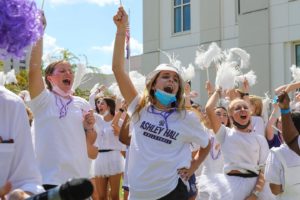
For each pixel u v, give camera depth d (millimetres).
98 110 8297
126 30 4059
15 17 1913
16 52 1977
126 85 3986
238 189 4863
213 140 5812
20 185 1991
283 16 14844
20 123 2016
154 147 3705
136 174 3719
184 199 3688
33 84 3941
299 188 4195
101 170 7641
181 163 3688
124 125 4414
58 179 3951
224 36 17453
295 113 4098
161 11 19953
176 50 19266
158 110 3840
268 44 15180
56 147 4004
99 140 7699
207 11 17938
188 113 3824
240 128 5000
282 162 4215
